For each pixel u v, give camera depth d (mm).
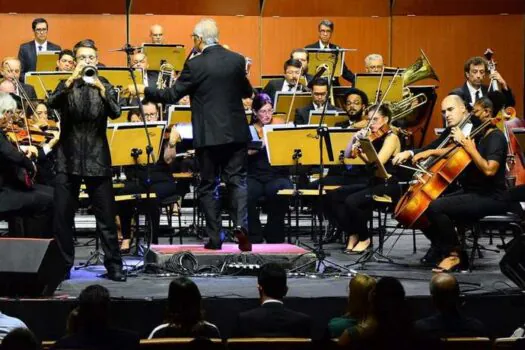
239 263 9172
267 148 10055
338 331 6195
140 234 11406
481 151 9297
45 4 15609
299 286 8438
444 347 5449
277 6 16125
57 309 7562
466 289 8266
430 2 16156
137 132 9688
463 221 9375
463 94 11992
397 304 5566
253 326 6316
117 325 7586
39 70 12648
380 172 9383
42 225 9148
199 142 9250
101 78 8867
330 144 9906
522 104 16156
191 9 15977
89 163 8641
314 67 13180
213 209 9430
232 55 9344
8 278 7633
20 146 9312
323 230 12188
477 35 16188
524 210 9711
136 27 15891
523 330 6816
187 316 6043
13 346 4609
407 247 11203
